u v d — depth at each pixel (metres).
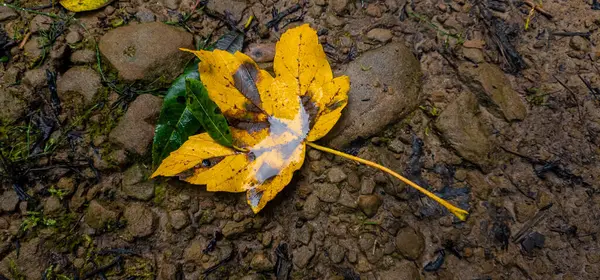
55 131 0.38
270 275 0.36
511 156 0.38
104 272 0.35
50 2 0.41
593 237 0.36
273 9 0.42
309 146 0.37
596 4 0.42
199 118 0.34
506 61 0.40
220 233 0.36
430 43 0.41
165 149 0.35
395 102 0.38
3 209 0.36
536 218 0.37
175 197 0.37
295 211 0.37
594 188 0.37
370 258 0.36
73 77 0.38
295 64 0.35
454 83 0.39
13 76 0.38
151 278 0.35
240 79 0.35
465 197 0.37
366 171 0.37
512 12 0.42
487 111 0.39
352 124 0.37
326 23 0.41
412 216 0.37
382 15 0.42
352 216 0.37
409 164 0.38
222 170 0.34
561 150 0.38
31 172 0.37
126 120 0.37
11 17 0.40
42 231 0.36
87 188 0.37
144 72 0.38
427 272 0.36
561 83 0.40
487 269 0.36
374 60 0.39
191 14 0.41
